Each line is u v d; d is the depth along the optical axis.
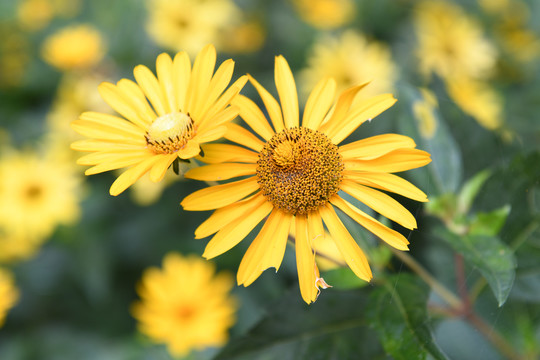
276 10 0.79
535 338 0.37
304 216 0.32
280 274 0.52
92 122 0.32
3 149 0.68
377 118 0.45
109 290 0.61
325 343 0.35
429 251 0.39
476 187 0.35
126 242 0.62
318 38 0.75
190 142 0.31
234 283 0.55
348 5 0.78
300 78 0.69
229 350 0.35
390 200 0.31
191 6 0.76
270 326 0.35
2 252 0.63
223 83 0.32
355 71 0.67
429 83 0.46
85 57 0.71
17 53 0.79
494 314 0.36
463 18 0.71
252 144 0.33
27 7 0.82
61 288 0.63
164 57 0.33
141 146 0.32
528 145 0.40
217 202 0.32
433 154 0.37
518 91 0.62
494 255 0.33
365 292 0.35
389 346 0.32
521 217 0.36
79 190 0.65
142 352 0.55
